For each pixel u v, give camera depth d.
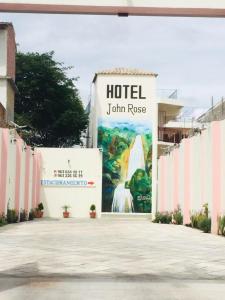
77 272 10.87
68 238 19.69
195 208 29.03
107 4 10.12
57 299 8.19
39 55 53.50
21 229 25.09
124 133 49.28
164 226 29.92
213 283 9.75
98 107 49.41
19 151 33.00
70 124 53.25
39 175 46.28
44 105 52.88
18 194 33.00
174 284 9.59
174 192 34.75
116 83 49.59
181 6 10.14
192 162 29.92
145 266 11.84
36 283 9.58
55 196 46.94
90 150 47.34
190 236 21.44
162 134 61.03
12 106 40.72
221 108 24.23
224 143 23.28
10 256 13.52
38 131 53.62
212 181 23.91
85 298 8.25
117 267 11.62
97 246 16.44
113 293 8.66
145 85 49.78
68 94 54.03
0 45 37.59
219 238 20.34
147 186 48.81
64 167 47.16
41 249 15.33
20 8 10.21
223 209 23.16
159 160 43.31
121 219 43.66
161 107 59.59
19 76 52.47
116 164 48.94
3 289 8.99
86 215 47.00
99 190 47.22
